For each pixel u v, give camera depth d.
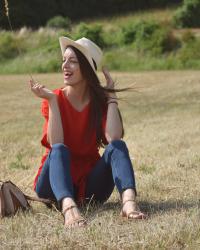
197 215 5.30
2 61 32.00
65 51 5.77
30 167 8.45
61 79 25.05
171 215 5.38
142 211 5.69
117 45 33.56
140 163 8.30
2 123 13.73
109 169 5.67
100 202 5.93
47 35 34.69
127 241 4.65
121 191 5.41
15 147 10.15
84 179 5.82
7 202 5.62
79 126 5.76
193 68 29.86
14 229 5.06
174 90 20.36
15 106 17.12
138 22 33.81
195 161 8.33
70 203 5.18
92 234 4.75
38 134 11.80
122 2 55.69
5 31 36.03
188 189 6.66
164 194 6.45
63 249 4.54
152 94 19.41
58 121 5.62
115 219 5.30
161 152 9.26
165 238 4.65
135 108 16.12
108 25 38.56
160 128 12.27
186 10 45.34
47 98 5.65
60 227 5.02
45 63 30.08
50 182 5.39
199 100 17.80
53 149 5.46
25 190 6.94
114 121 5.70
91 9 54.56
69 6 52.91
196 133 11.27
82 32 33.81
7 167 8.41
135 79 24.19
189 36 32.62
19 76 26.81
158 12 51.34
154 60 30.67
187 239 4.65
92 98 5.77
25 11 47.12
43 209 5.83
